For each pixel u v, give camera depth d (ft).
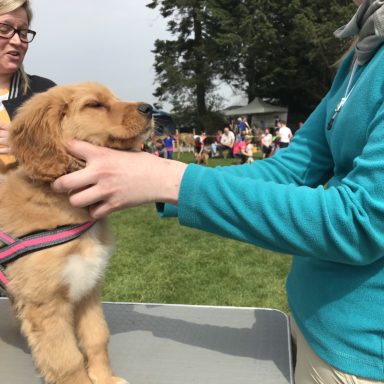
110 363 6.60
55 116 6.20
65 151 5.96
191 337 7.39
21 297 5.84
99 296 6.63
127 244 21.18
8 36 9.61
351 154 5.05
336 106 5.68
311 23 96.12
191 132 125.59
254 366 6.51
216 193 4.47
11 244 5.78
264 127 110.11
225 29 107.86
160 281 16.38
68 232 5.89
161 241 21.70
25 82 10.25
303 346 5.66
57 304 5.87
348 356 4.78
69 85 6.98
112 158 4.64
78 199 4.59
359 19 5.17
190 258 18.95
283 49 108.37
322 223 4.21
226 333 7.54
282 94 117.50
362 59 5.16
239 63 117.60
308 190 4.42
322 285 5.07
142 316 8.23
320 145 6.78
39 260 5.74
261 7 102.32
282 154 6.99
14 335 7.58
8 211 6.05
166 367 6.52
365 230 4.11
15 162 7.37
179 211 4.58
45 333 5.79
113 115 6.68
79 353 5.91
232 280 16.47
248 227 4.44
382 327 4.60
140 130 6.64
